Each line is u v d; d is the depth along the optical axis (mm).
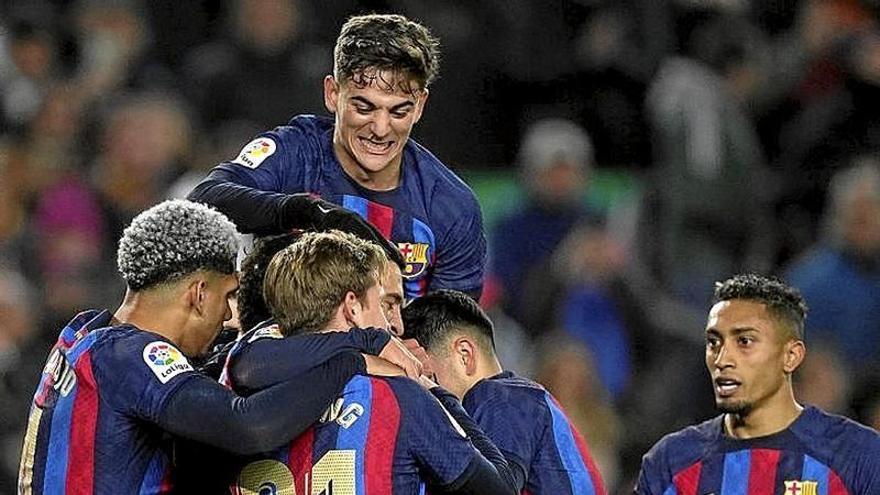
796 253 41438
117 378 18531
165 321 19047
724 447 21328
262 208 19734
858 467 20875
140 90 42812
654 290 39688
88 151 40812
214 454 18859
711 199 40219
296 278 18469
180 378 18328
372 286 18594
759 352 20984
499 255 39844
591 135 44062
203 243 19016
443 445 18156
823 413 21328
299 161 20938
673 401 37344
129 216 39031
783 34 47844
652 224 40312
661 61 44250
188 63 44438
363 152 20328
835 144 42750
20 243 37562
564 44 45375
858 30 44281
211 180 20391
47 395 19156
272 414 17750
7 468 32594
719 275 40031
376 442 18047
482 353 20375
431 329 20312
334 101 20703
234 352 18797
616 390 37719
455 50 44219
